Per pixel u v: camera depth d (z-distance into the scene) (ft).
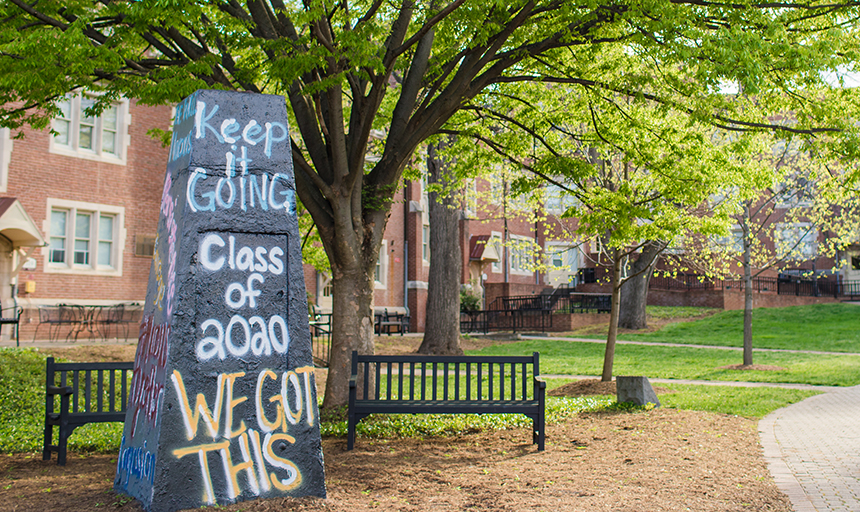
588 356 66.33
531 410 23.70
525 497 16.75
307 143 32.99
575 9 26.99
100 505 15.67
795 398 36.50
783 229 64.18
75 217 64.18
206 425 15.71
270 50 28.32
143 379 17.25
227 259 16.56
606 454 22.31
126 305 66.74
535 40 30.63
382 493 17.30
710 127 37.24
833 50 26.08
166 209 17.81
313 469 16.70
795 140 49.37
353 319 32.17
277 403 16.55
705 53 24.85
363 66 26.55
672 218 35.65
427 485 18.15
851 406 33.47
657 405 32.83
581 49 32.60
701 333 84.69
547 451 23.22
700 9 28.17
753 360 59.47
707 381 46.80
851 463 20.81
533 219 59.52
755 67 23.54
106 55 22.95
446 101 31.27
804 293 122.72
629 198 37.19
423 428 27.50
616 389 36.83
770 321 91.45
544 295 102.53
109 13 28.89
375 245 33.24
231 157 17.02
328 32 27.45
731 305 104.63
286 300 17.06
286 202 17.47
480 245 110.73
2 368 37.68
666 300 108.58
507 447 24.20
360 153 29.91
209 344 16.02
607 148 37.73
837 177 34.88
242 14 29.84
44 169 62.13
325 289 89.30
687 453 22.16
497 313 100.73
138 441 16.56
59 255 63.26
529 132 37.14
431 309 68.28
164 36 30.22
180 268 16.02
